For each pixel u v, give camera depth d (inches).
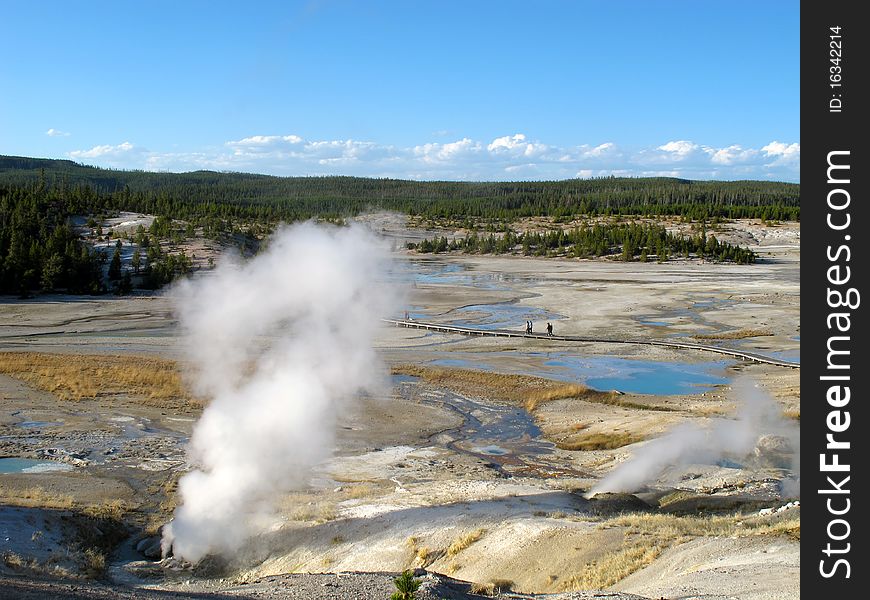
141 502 1162.6
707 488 1167.0
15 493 1140.5
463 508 1021.2
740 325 3159.5
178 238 5142.7
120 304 3732.8
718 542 769.6
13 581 634.8
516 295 4234.7
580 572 776.3
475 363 2389.3
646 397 1902.1
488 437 1615.4
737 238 7839.6
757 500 1067.3
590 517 962.1
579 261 6791.3
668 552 776.3
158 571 917.8
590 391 1966.0
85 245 4926.2
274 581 766.5
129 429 1598.2
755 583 632.4
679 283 4879.4
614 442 1524.4
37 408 1755.7
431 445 1544.0
